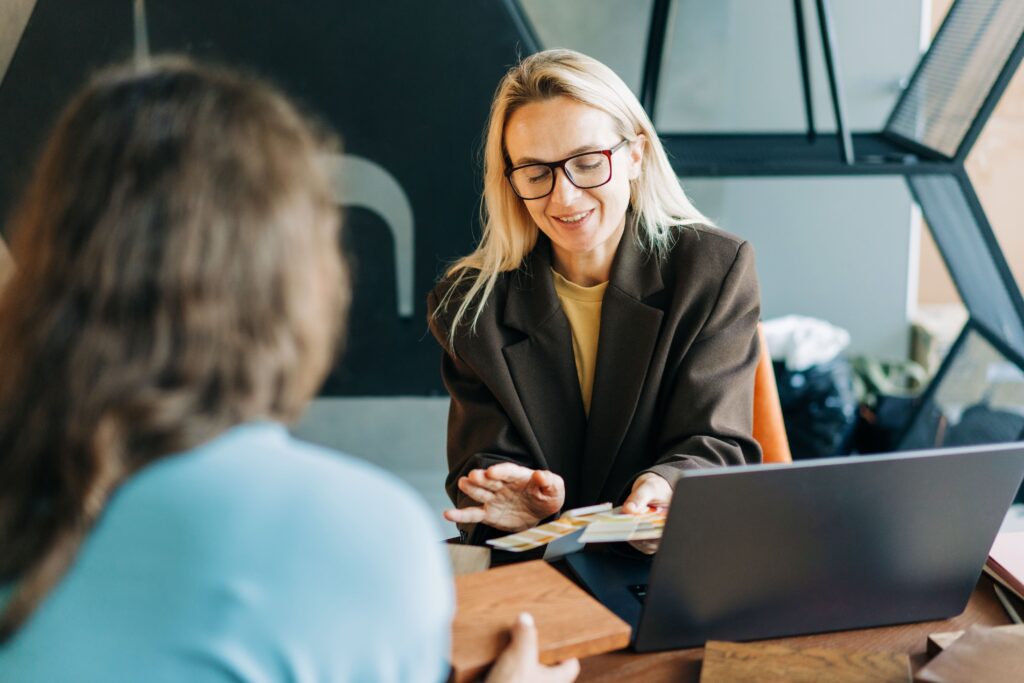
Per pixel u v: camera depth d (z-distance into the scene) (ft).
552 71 5.10
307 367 2.22
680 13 13.21
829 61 9.89
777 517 3.67
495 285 5.80
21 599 2.05
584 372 5.80
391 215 11.20
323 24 10.48
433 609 2.15
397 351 11.82
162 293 2.00
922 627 4.07
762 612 3.89
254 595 1.99
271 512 2.03
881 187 13.94
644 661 3.81
